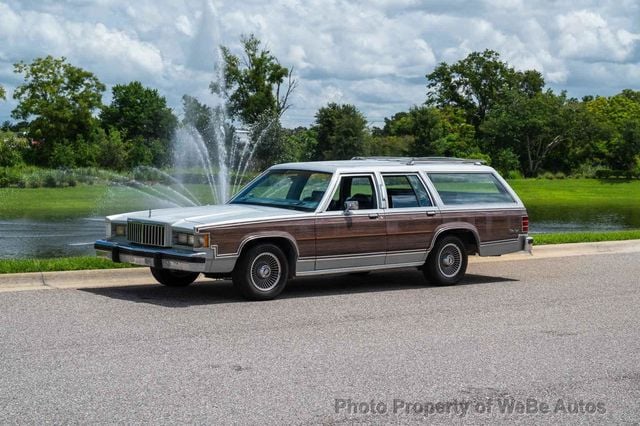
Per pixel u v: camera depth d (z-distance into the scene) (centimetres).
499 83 11244
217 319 960
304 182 1191
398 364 768
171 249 1059
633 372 754
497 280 1330
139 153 8288
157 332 882
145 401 640
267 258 1093
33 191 5834
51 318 943
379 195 1195
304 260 1120
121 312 988
